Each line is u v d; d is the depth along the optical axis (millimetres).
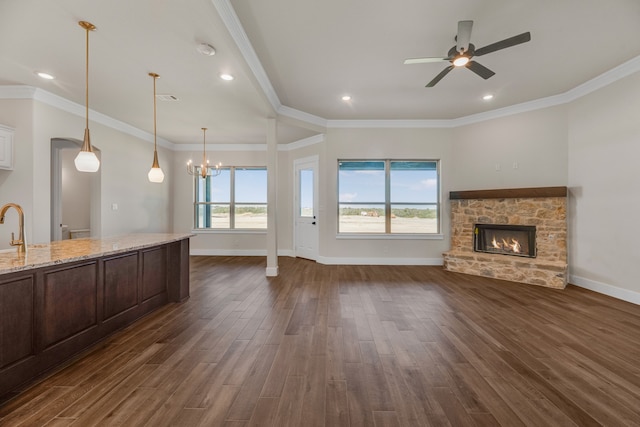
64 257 2055
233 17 2506
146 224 5863
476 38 2895
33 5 2102
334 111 5016
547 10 2473
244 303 3455
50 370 2021
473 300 3531
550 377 1948
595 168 3852
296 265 5637
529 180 4598
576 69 3531
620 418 1565
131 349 2340
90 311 2383
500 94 4270
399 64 3375
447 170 5457
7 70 3143
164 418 1563
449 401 1708
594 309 3213
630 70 3379
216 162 6859
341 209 5789
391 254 5609
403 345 2402
